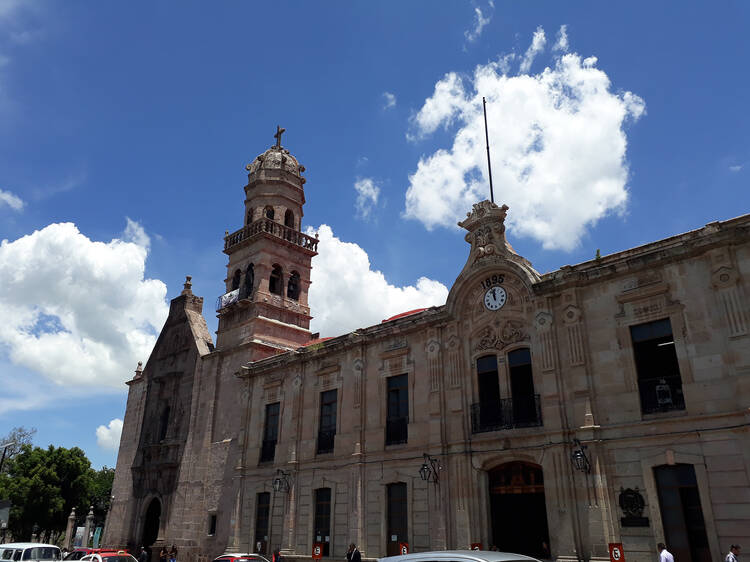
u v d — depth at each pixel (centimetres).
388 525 2389
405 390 2541
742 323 1656
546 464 1952
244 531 3017
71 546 4856
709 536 1580
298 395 3006
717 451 1622
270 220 4062
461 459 2188
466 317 2384
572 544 1805
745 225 1712
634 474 1767
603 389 1906
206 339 4200
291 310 3972
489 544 2053
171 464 3766
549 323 2075
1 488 5388
